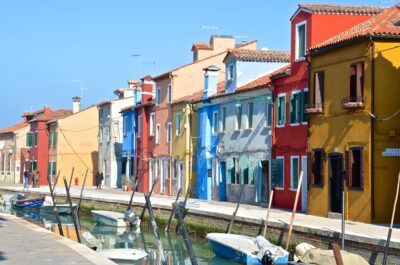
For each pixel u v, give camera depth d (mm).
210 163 45656
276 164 36312
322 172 30656
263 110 38219
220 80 53125
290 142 34906
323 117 30875
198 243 31078
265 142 37844
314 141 31578
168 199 44656
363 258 20000
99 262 14773
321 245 22875
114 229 37906
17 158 85750
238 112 41781
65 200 50719
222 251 25906
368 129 27453
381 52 27625
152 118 57500
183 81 52750
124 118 64688
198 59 55344
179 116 51125
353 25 33281
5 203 58156
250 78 42250
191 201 40719
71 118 74438
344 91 29266
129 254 25797
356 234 21234
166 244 31141
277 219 27766
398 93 27766
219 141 44312
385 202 27266
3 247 17578
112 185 67625
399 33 27500
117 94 70750
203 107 46812
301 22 34094
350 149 28578
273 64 42781
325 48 30375
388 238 19250
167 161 53312
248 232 27781
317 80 31406
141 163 58875
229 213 30422
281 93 36062
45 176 77438
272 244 24297
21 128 85875
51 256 15773
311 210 31375
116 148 67688
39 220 43906
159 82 55656
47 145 77750
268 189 37406
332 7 33344
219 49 56031
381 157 27422
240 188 40531
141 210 39469
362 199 27578
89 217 46812
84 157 74750
